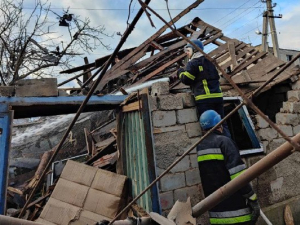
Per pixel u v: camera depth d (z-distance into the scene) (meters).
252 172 1.17
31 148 6.31
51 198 3.30
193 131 3.52
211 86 3.42
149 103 3.19
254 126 4.14
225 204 2.58
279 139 4.22
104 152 4.64
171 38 6.91
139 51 6.16
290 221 3.94
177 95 3.51
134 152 3.38
